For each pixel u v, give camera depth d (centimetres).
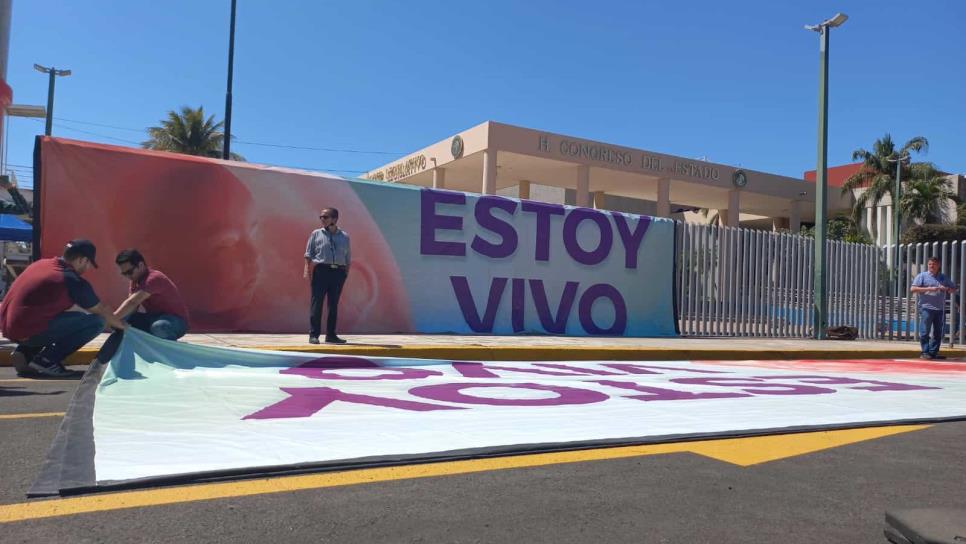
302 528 266
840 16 1452
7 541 243
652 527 282
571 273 1218
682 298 1344
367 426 416
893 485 355
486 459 372
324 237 833
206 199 942
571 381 657
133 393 486
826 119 1489
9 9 909
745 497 326
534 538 266
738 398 601
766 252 1468
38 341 596
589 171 2655
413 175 2914
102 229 884
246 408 451
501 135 2364
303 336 928
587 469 363
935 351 1187
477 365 744
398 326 1061
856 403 605
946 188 3862
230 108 1972
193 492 299
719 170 2870
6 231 1507
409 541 258
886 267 1669
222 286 946
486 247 1137
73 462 321
